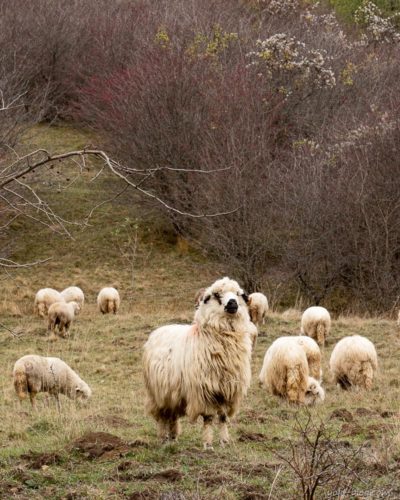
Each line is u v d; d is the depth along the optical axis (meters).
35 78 39.84
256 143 32.47
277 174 31.72
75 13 46.06
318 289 30.91
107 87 37.34
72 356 19.39
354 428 10.33
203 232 32.81
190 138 33.00
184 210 32.47
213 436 10.36
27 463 8.70
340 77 38.81
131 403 13.70
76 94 42.09
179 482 7.82
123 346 20.53
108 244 34.31
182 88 34.19
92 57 42.62
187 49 37.53
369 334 21.56
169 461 8.62
